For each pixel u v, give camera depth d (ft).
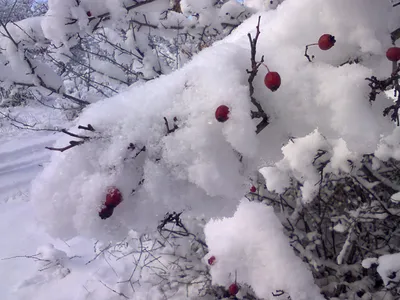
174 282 2.76
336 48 0.96
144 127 0.87
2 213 4.33
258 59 0.93
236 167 0.88
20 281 3.14
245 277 1.74
